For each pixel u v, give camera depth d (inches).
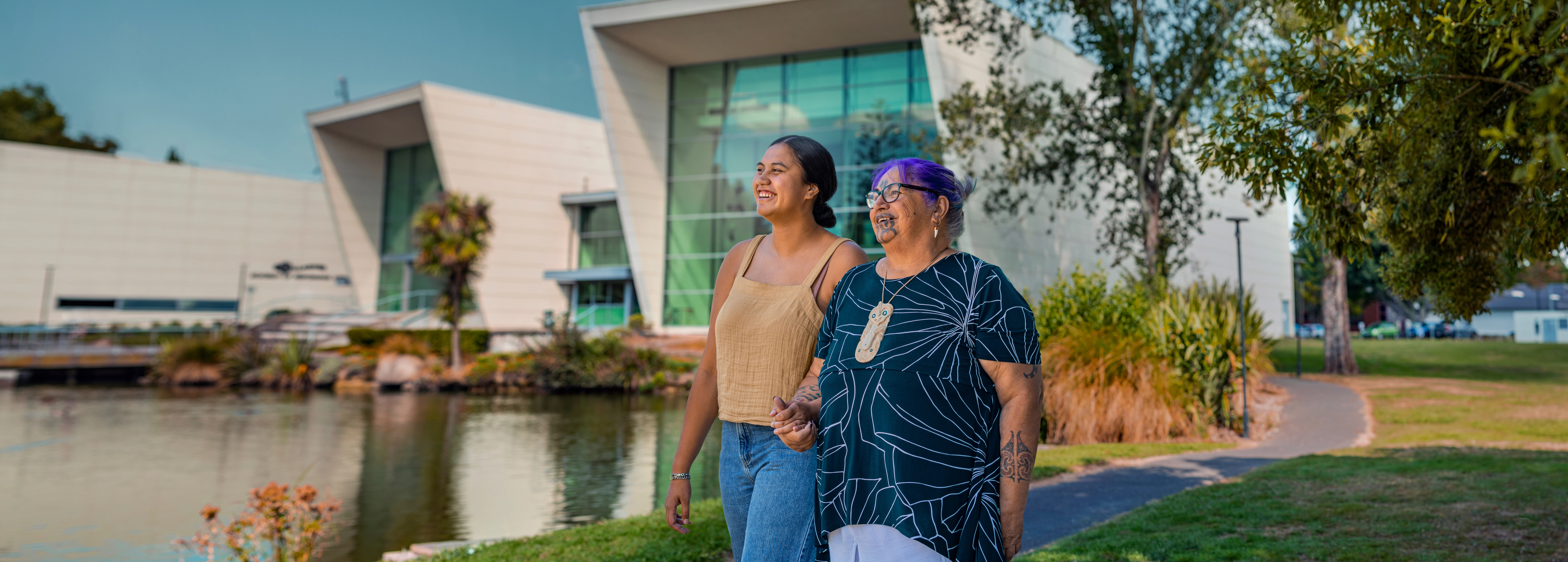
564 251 1450.5
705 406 88.8
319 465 453.7
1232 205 1321.4
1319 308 2181.3
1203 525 220.4
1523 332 1630.2
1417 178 151.0
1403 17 124.4
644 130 1178.6
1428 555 176.2
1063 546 202.2
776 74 1151.6
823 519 61.7
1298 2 137.2
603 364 976.9
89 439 559.2
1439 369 932.0
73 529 317.4
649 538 226.5
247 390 980.6
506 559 213.2
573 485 395.5
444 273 1113.4
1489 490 243.6
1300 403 595.5
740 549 80.0
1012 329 58.6
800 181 79.6
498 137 1405.0
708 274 1179.9
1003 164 753.0
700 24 1066.1
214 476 426.6
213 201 1806.1
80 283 1708.9
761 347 77.1
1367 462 323.6
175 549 288.0
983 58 922.1
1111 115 691.4
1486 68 123.1
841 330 64.7
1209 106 632.4
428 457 480.4
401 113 1535.4
